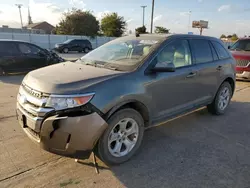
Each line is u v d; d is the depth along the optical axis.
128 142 3.07
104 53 3.73
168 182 2.66
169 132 4.02
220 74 4.64
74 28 42.81
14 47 9.14
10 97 5.83
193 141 3.70
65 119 2.41
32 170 2.77
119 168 2.89
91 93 2.53
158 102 3.33
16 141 3.44
